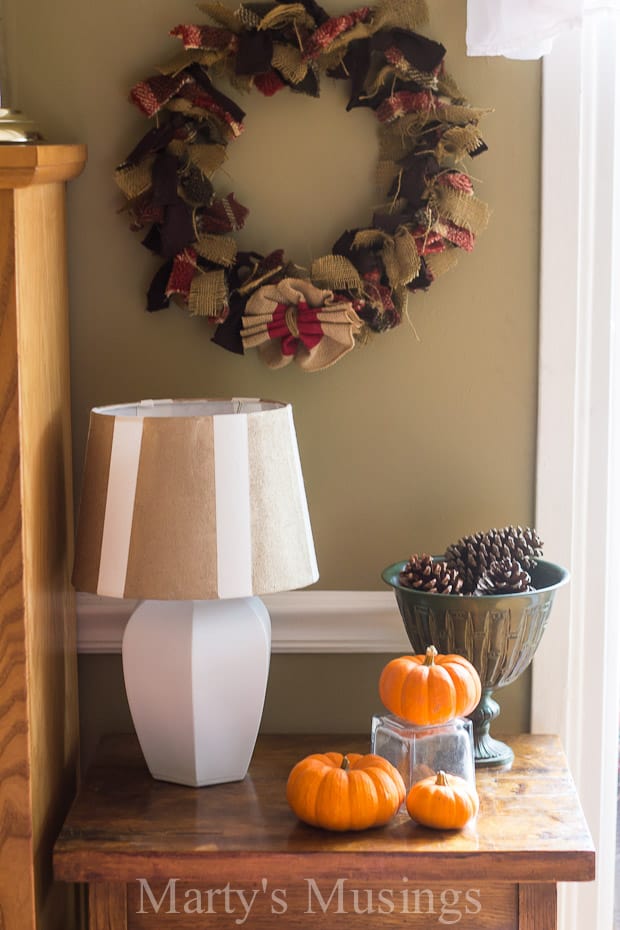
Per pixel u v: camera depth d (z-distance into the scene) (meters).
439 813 1.57
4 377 1.50
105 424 1.61
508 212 1.90
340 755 1.67
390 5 1.81
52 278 1.76
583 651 2.01
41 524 1.66
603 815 2.08
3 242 1.48
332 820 1.56
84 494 1.66
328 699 2.01
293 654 2.00
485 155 1.89
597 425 1.95
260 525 1.60
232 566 1.58
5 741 1.56
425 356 1.94
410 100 1.82
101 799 1.69
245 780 1.76
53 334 1.77
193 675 1.66
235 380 1.95
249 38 1.79
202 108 1.83
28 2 1.85
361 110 1.88
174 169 1.80
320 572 1.98
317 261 1.85
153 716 1.70
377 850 1.54
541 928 1.60
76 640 1.96
